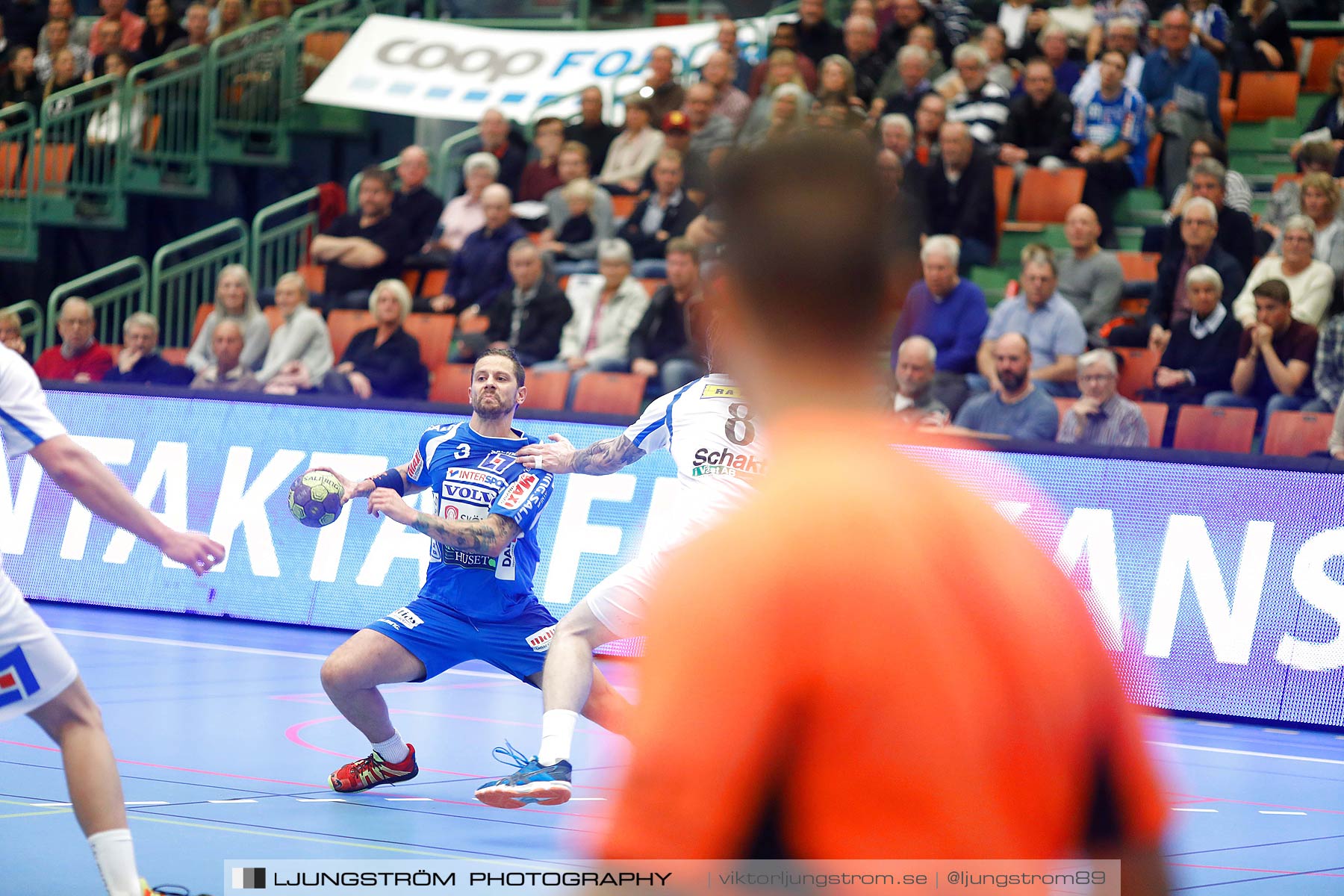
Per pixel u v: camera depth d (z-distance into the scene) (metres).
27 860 11.61
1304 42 38.97
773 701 3.10
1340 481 21.02
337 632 26.70
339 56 43.38
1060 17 37.94
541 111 41.44
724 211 3.42
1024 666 3.21
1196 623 21.52
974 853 3.12
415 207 36.88
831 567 3.15
